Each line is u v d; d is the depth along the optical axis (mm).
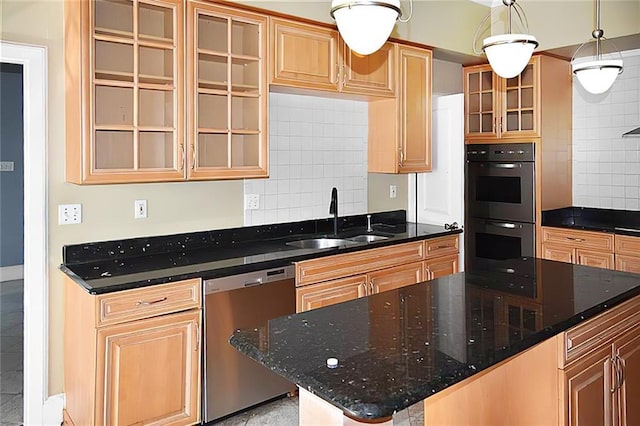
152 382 2484
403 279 3688
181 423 2596
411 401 1199
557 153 4633
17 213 6406
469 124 4910
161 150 2945
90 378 2348
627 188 4477
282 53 3188
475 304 1972
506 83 4609
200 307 2623
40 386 2744
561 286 2221
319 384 1264
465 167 4965
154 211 3117
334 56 3461
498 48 2041
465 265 5008
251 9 3033
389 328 1701
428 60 4086
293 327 1722
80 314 2486
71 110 2625
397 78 3867
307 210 3865
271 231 3666
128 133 2838
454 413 2000
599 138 4641
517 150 4555
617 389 2064
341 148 4051
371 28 1715
